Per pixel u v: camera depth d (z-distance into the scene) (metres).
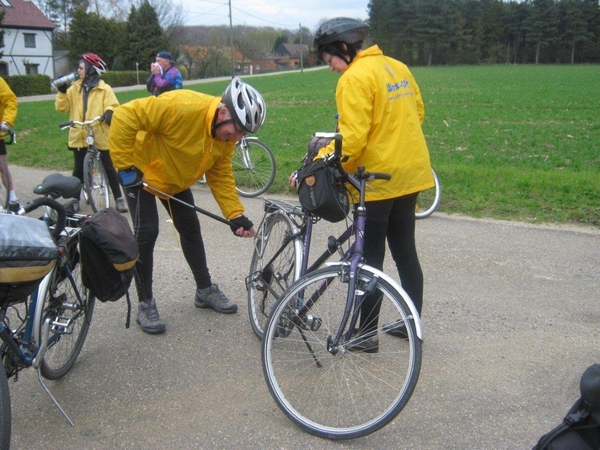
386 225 3.59
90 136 7.08
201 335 4.14
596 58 84.06
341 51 3.43
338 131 3.33
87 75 7.18
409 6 86.50
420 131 3.58
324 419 3.15
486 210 7.19
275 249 4.02
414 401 3.35
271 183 8.31
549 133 15.91
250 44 80.31
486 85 38.28
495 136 15.34
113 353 3.88
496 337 4.11
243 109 3.60
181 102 3.67
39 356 3.03
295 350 3.74
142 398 3.38
